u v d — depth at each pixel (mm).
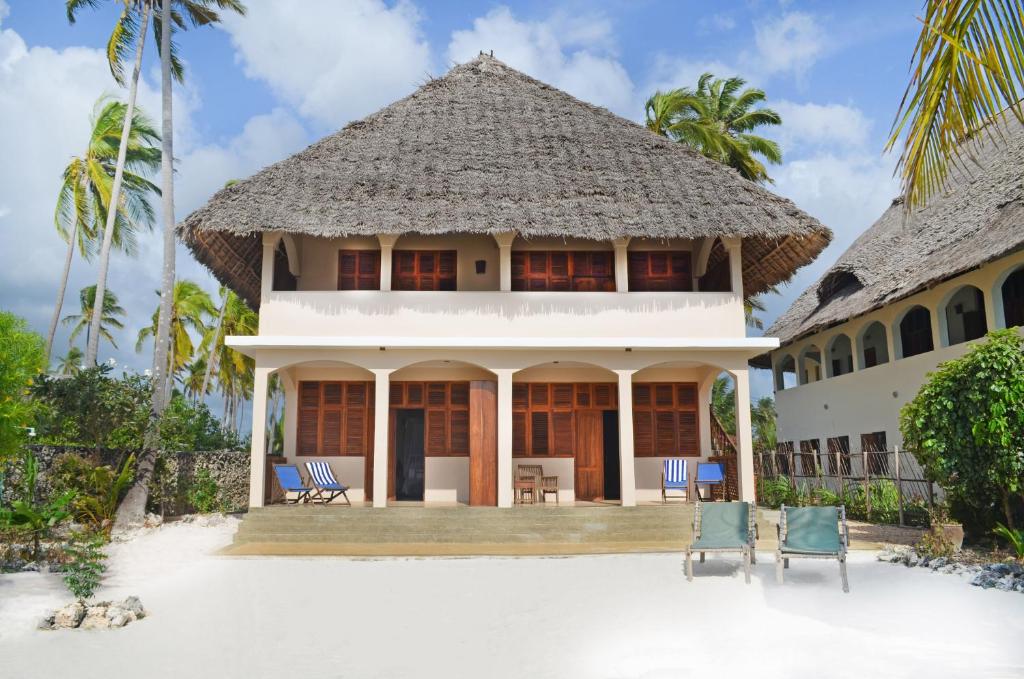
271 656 6402
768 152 29453
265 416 14594
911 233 20766
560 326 15273
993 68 5316
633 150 17031
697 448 17125
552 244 16938
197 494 17312
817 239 15031
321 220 14438
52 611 7438
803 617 7449
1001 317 15289
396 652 6516
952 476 11406
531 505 14883
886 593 8477
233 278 17047
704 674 5676
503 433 14773
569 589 9250
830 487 20469
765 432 38375
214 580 9969
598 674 5754
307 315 15070
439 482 16547
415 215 14625
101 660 6250
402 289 16812
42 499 13578
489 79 19500
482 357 15078
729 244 15484
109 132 26016
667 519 14219
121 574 10297
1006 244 14070
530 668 5957
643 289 17000
